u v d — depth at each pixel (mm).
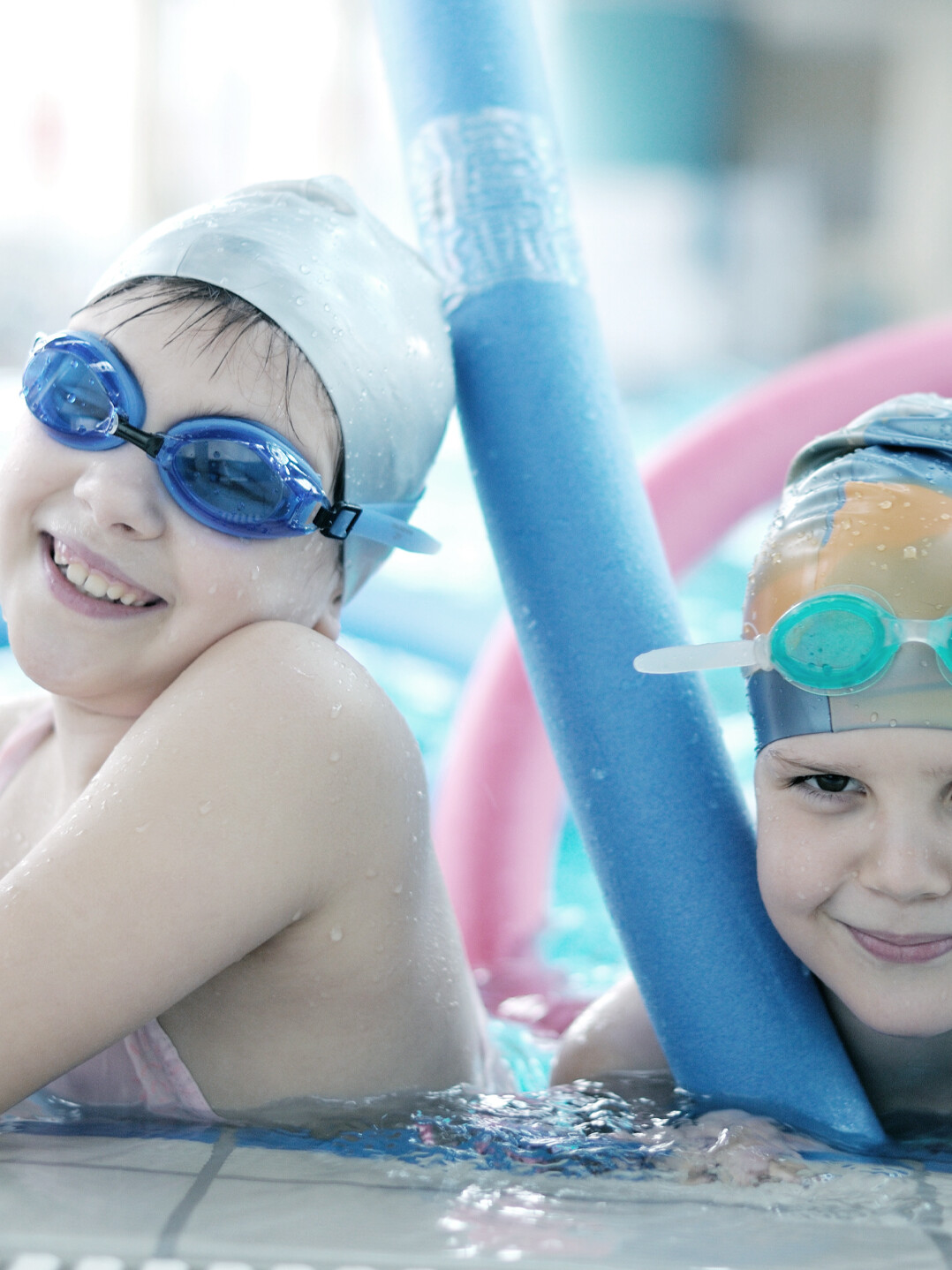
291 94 9930
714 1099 1295
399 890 1283
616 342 10898
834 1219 962
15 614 1300
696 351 11102
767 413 2473
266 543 1277
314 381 1288
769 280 11312
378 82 10023
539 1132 1176
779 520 1251
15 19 9305
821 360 2586
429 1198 979
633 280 10961
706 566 4930
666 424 8180
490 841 2199
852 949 1191
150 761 1166
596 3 10781
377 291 1375
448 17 1617
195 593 1254
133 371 1244
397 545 1423
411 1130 1174
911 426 1278
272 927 1185
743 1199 1006
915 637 1105
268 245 1312
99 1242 864
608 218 10930
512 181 1560
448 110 1594
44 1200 934
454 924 1432
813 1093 1257
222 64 9766
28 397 1270
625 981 1527
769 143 11664
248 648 1238
